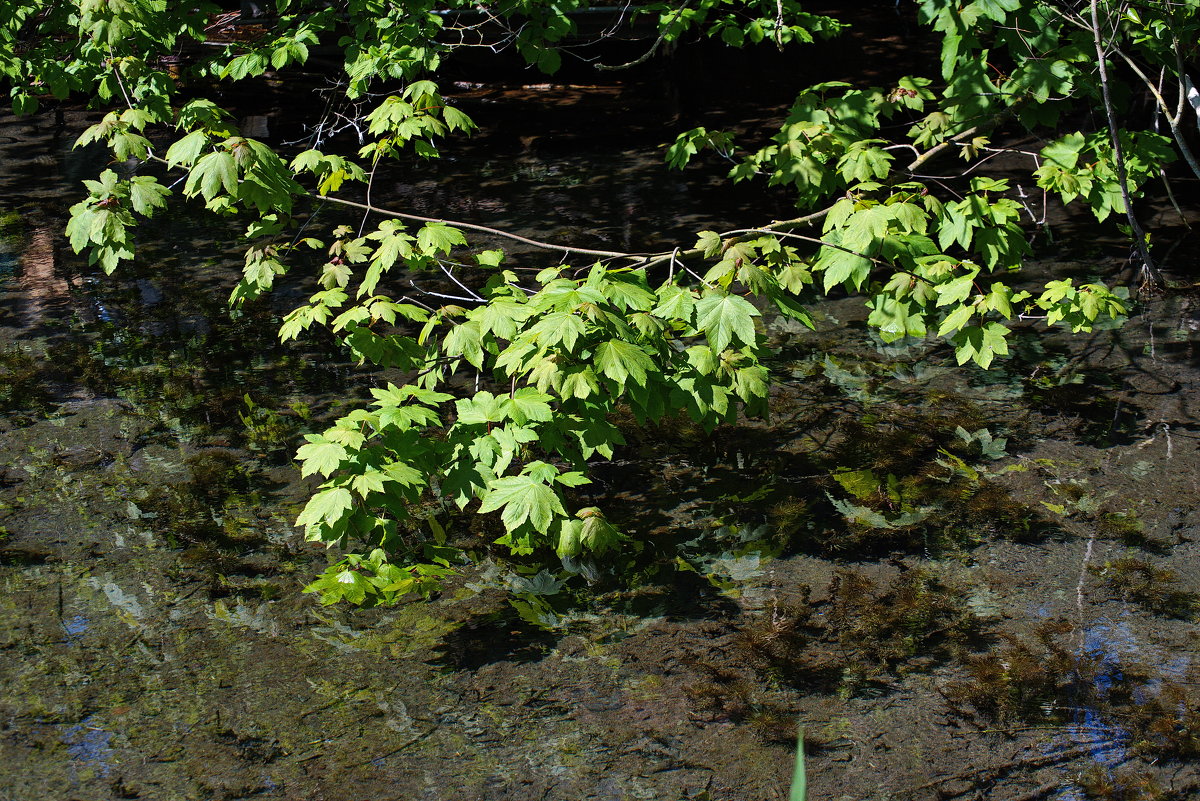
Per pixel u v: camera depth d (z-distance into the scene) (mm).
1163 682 3295
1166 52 5555
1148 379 5215
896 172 5531
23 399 5215
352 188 8555
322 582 3828
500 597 3775
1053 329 5824
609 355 3588
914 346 5730
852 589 3785
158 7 6480
